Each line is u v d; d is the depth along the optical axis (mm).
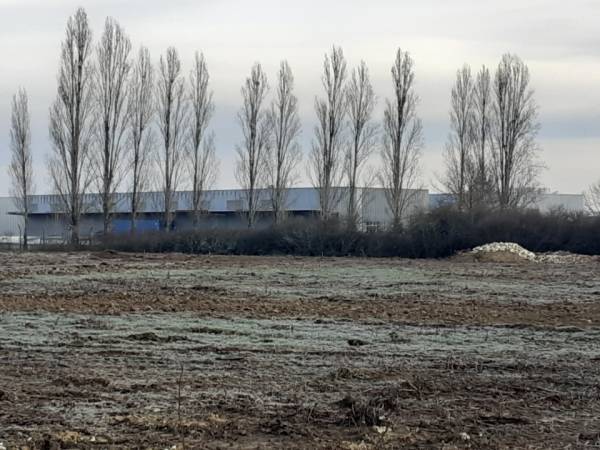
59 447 9727
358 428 10727
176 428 10555
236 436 10297
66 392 12812
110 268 43719
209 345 18062
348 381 14039
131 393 12836
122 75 71250
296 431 10508
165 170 73812
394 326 21797
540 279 38594
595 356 17094
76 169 69938
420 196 72188
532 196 71562
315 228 63844
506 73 69812
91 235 70812
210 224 75375
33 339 18703
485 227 60625
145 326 21109
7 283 34031
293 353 17125
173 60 73438
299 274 40812
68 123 69875
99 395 12648
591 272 43312
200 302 27141
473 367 15547
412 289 33156
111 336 19297
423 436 10422
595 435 10648
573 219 60188
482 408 12062
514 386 13680
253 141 74188
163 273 40562
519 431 10820
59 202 72875
